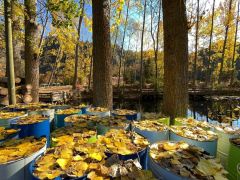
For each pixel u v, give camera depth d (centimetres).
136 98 1867
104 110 448
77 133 282
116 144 235
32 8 665
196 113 1184
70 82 2728
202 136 278
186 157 207
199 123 346
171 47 477
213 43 2811
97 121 346
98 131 324
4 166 194
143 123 332
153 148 227
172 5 474
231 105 1320
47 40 2106
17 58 876
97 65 569
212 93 1905
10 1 538
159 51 2950
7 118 372
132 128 318
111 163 197
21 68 922
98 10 567
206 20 2383
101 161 203
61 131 295
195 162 201
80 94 1499
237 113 1015
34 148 222
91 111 440
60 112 428
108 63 574
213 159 212
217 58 3192
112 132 278
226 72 3234
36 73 792
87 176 181
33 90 780
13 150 221
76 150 221
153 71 2895
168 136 303
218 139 297
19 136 307
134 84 2666
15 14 579
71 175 179
